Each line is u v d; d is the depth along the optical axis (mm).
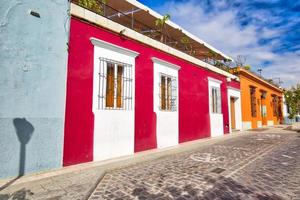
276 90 27062
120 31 7305
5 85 4625
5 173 4559
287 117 28328
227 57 17031
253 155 7223
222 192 3895
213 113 12891
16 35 4852
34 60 5121
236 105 16625
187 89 10719
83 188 4078
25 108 4902
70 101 5777
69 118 5723
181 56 10484
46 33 5387
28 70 5000
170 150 8109
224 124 14070
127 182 4520
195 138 10992
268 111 23094
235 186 4195
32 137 4980
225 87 14703
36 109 5082
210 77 12844
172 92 9773
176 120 9719
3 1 4699
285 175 4910
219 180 4562
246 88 17953
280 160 6457
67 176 4793
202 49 15195
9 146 4625
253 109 19125
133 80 7699
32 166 4953
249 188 4086
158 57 9039
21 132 4812
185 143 9922
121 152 7027
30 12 5105
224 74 14570
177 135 9688
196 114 11273
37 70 5160
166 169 5547
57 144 5410
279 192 3875
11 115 4676
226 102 14633
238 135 13453
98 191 4016
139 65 8031
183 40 12297
